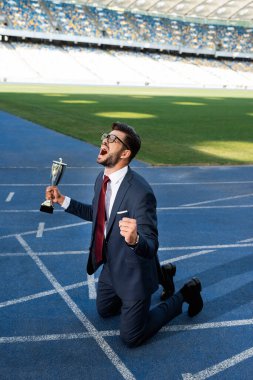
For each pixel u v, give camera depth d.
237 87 79.44
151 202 3.62
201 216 8.38
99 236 3.80
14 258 6.03
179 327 4.39
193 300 4.41
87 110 30.52
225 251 6.58
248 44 95.00
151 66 81.25
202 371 3.70
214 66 88.69
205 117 29.02
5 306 4.70
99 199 3.77
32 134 19.33
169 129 22.50
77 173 11.96
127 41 84.19
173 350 3.98
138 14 90.38
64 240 6.80
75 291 5.10
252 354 3.96
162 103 39.34
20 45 75.31
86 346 4.01
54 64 72.44
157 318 3.98
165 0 81.25
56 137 18.59
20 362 3.75
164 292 4.84
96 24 84.19
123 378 3.58
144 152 15.49
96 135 19.36
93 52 80.88
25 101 35.91
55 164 3.93
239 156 15.30
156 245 3.53
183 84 77.06
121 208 3.64
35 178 11.21
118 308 4.48
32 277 5.44
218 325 4.45
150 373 3.65
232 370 3.72
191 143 18.06
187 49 89.06
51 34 77.62
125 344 4.04
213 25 95.25
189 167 13.16
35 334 4.18
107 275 4.18
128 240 3.16
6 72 66.38
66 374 3.61
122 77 74.50
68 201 4.03
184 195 9.94
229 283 5.46
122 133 3.56
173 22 92.44
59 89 54.50
